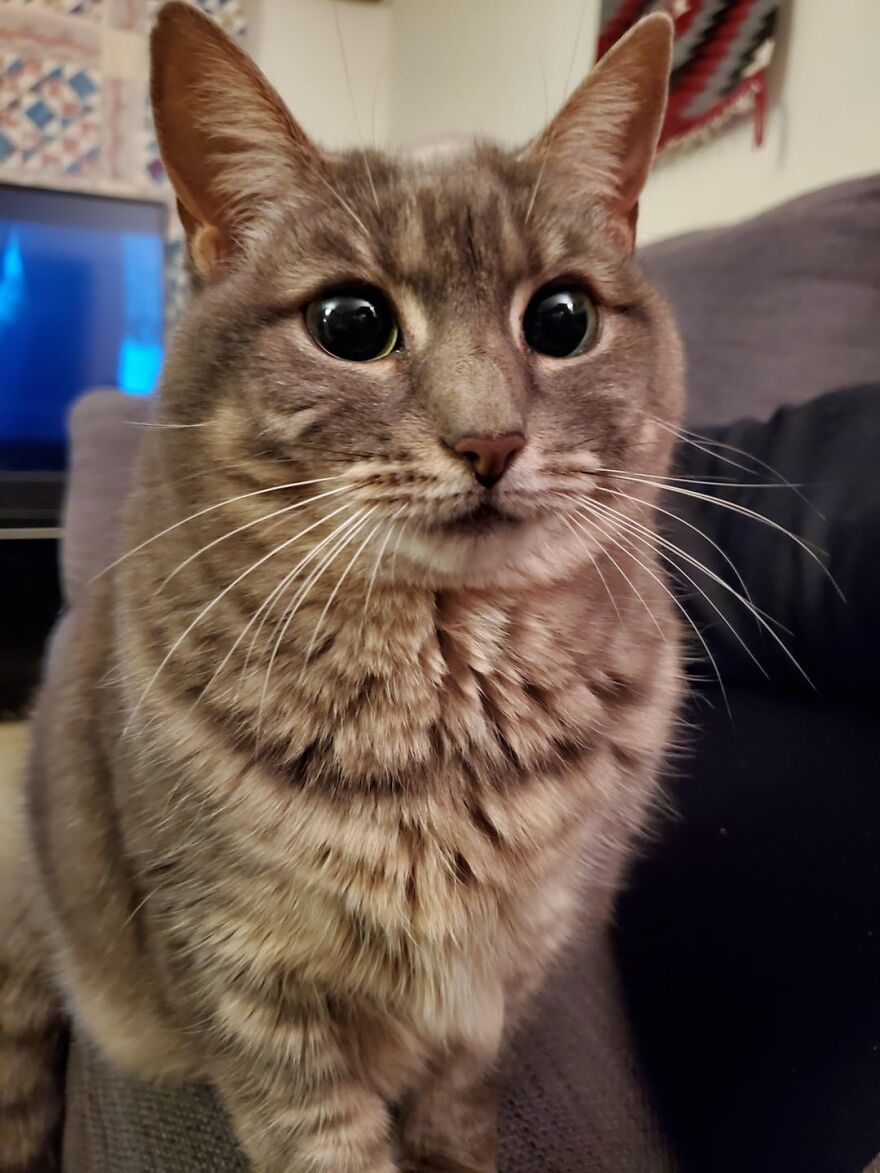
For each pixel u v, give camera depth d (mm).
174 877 178
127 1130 215
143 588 188
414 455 165
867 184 298
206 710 174
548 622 188
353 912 172
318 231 178
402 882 172
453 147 210
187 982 183
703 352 325
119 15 676
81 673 226
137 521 199
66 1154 222
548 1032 244
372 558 173
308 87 707
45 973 256
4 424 614
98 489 373
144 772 179
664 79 206
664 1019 236
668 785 254
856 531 210
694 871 243
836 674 223
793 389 299
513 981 207
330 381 171
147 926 191
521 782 181
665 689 209
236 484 177
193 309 196
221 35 181
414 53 678
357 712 177
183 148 190
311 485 172
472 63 595
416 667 180
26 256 605
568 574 188
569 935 212
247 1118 190
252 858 169
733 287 323
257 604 177
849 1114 182
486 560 174
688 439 252
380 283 174
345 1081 190
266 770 171
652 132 210
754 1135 198
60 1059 264
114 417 399
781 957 208
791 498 238
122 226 615
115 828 203
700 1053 219
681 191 431
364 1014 191
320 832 168
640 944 256
